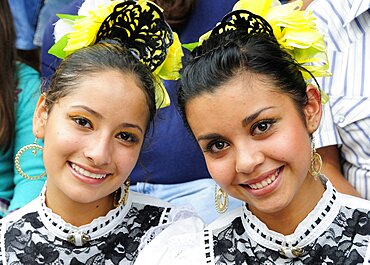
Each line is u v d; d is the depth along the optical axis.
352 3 2.35
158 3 2.39
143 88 1.85
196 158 2.29
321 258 1.71
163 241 1.84
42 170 2.41
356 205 1.76
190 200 2.24
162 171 2.30
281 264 1.73
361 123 2.24
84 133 1.82
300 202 1.73
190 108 1.71
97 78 1.82
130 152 1.85
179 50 1.96
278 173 1.69
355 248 1.70
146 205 2.00
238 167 1.67
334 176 2.25
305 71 1.78
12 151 2.51
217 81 1.67
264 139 1.67
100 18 1.92
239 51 1.69
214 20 2.42
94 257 1.91
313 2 2.43
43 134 1.94
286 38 1.79
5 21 2.54
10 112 2.48
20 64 2.64
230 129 1.67
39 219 1.94
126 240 1.94
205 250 1.79
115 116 1.81
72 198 1.85
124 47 1.91
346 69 2.31
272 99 1.67
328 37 2.34
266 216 1.75
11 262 1.89
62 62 1.90
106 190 1.86
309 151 1.71
